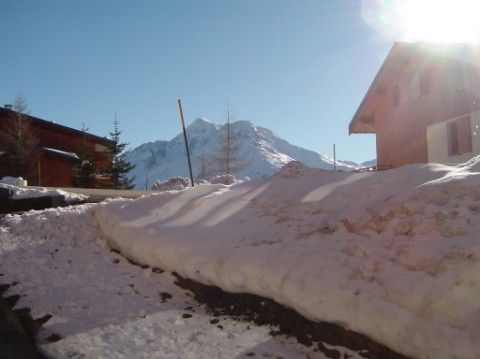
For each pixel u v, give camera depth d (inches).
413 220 213.3
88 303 256.8
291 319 217.5
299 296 209.3
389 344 178.9
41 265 313.9
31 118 1317.7
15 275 299.3
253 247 254.8
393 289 186.9
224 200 340.8
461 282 172.7
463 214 203.8
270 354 200.1
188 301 262.4
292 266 223.0
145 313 245.1
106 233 358.0
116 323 233.8
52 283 285.7
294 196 311.3
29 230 370.0
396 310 179.9
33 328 231.8
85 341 214.8
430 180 255.1
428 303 174.4
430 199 221.5
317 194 299.0
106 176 1631.4
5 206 473.7
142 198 386.6
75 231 369.7
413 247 199.0
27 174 1213.7
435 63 764.6
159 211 351.3
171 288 276.1
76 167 1400.1
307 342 204.8
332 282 204.5
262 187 349.7
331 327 200.2
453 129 735.7
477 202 207.6
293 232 258.2
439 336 164.1
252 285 235.1
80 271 305.0
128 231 328.5
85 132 1489.9
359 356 188.1
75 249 344.2
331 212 268.5
